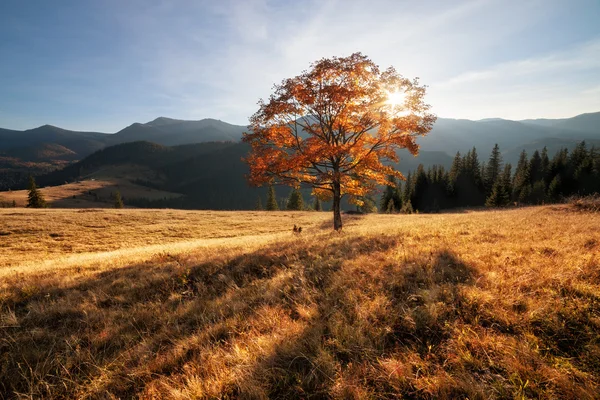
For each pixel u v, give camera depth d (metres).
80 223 29.91
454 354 2.85
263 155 14.84
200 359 3.28
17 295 6.03
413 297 3.98
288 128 15.00
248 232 30.41
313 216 43.62
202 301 5.27
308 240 10.13
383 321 3.64
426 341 3.17
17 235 24.52
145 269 7.77
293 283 5.40
